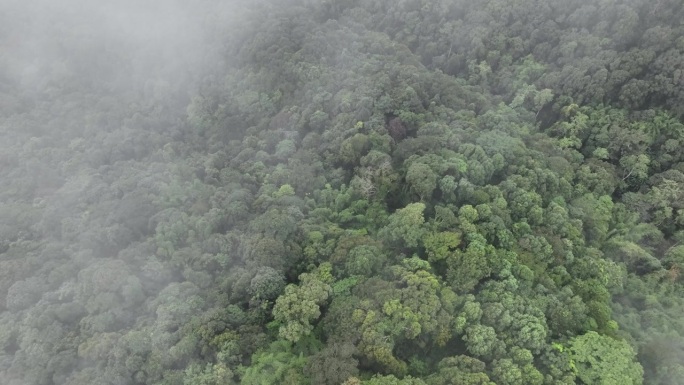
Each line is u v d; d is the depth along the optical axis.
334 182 68.19
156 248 63.03
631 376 41.91
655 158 67.50
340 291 49.47
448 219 53.78
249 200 67.56
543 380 41.28
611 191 64.62
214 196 69.50
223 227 64.75
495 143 64.62
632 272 56.84
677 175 63.28
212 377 43.44
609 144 69.25
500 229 53.12
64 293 58.03
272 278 51.62
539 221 56.19
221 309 49.94
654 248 59.44
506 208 57.06
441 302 46.06
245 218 64.44
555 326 45.97
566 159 67.19
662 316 50.28
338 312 46.47
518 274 49.25
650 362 45.88
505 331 44.34
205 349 46.47
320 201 66.31
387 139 69.81
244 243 57.91
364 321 44.38
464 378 39.66
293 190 67.81
